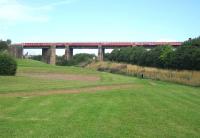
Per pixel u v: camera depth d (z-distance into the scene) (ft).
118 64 488.02
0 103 102.37
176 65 318.65
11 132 63.31
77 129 67.41
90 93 141.08
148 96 137.90
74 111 90.33
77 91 148.97
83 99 118.73
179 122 79.46
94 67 544.21
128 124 74.49
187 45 311.68
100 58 587.68
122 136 63.10
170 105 110.73
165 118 84.23
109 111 91.97
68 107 97.45
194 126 75.36
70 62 609.83
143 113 90.84
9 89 143.54
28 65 396.98
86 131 65.87
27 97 120.26
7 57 238.07
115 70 452.35
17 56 545.85
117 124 74.02
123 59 492.13
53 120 76.38
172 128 72.18
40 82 195.62
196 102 124.36
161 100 124.98
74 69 391.45
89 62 609.83
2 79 199.93
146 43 536.42
